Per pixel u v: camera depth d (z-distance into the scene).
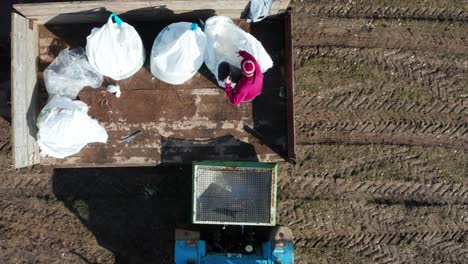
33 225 4.73
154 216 4.77
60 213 4.73
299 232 4.82
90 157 3.91
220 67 3.73
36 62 3.88
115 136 3.88
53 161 3.92
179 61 3.60
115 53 3.58
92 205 4.75
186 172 4.77
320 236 4.84
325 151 4.86
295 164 4.82
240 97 3.69
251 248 4.37
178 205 4.77
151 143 3.90
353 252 4.84
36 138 3.88
